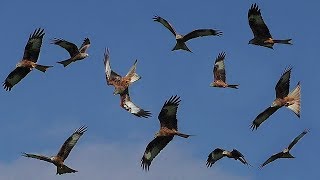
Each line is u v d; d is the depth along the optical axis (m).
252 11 28.73
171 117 24.27
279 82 26.95
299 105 26.95
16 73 28.70
